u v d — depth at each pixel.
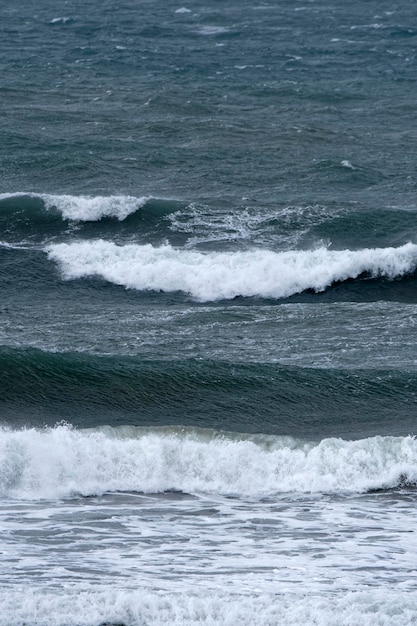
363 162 123.62
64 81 171.38
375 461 54.50
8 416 62.12
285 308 84.50
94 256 94.19
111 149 124.62
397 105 160.88
